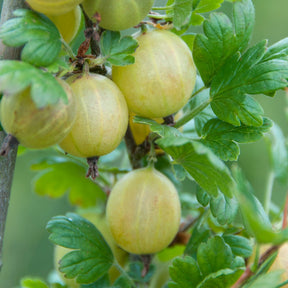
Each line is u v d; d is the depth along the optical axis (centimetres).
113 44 21
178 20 21
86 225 23
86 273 22
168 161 25
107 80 21
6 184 20
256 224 18
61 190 28
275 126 26
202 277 21
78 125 20
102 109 20
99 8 20
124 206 22
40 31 20
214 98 22
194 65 21
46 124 19
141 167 24
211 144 22
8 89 19
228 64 22
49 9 20
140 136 23
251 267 19
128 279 23
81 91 20
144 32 21
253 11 22
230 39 21
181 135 21
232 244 22
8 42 19
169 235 22
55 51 20
